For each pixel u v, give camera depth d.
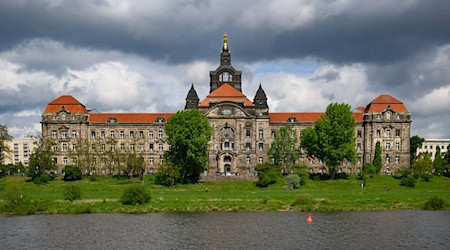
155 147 179.00
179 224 87.00
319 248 70.31
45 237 78.06
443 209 100.88
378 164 168.88
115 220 91.12
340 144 146.12
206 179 148.88
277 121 179.00
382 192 124.75
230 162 169.62
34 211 99.94
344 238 76.00
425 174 145.62
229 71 190.75
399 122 174.12
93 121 178.12
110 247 71.94
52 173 166.25
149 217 94.06
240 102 171.25
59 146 174.50
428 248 70.38
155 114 182.88
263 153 172.88
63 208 101.44
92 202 108.25
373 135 174.50
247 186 137.50
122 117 180.88
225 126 169.62
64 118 174.62
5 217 95.44
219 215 95.88
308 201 105.38
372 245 71.94
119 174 155.75
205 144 145.50
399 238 75.94
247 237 76.88
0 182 144.12
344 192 125.12
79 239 76.62
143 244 73.38
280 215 95.50
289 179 134.38
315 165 177.38
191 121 143.12
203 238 76.50
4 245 73.50
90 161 163.38
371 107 177.38
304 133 156.00
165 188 135.50
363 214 96.12
